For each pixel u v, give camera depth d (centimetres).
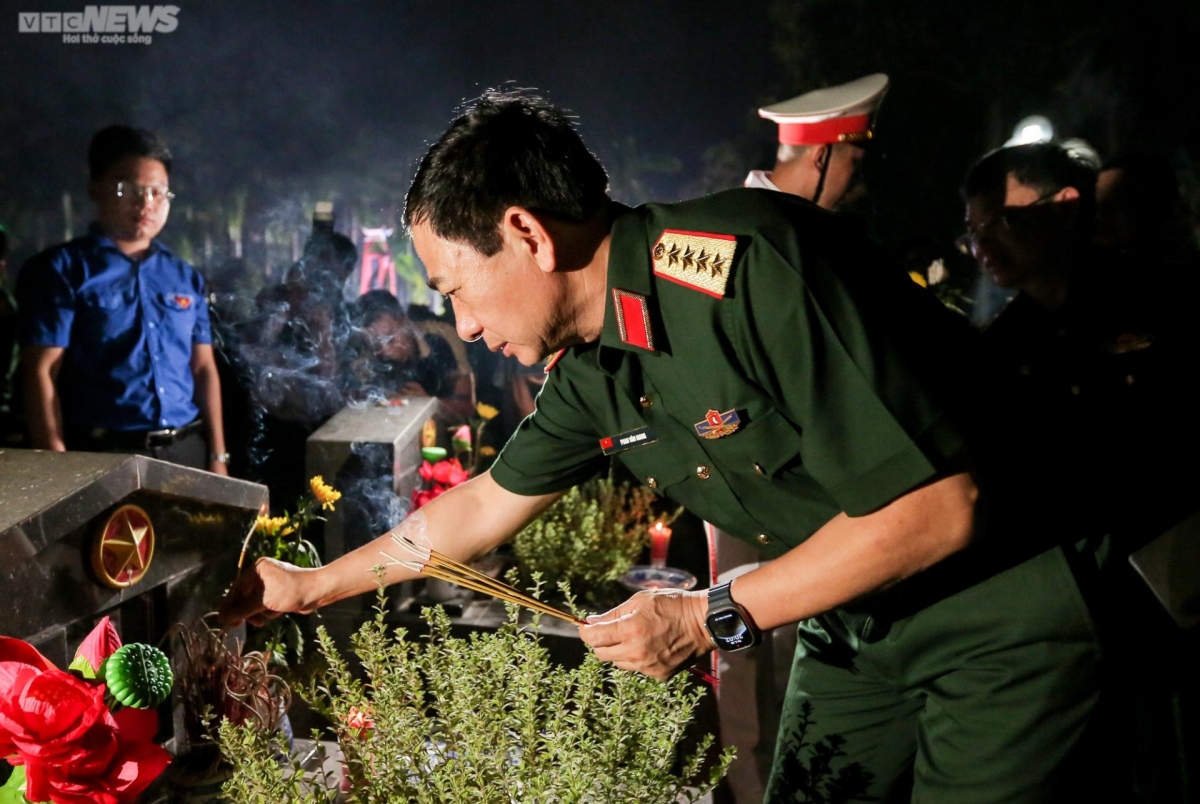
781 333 132
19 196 1503
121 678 131
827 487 133
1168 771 174
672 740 150
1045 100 1102
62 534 155
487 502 183
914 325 134
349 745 157
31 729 122
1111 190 312
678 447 155
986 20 1119
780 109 243
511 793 148
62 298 330
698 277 135
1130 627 160
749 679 245
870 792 173
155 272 350
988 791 149
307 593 182
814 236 135
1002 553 149
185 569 190
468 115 141
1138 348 225
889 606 158
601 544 321
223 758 167
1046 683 147
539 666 156
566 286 143
